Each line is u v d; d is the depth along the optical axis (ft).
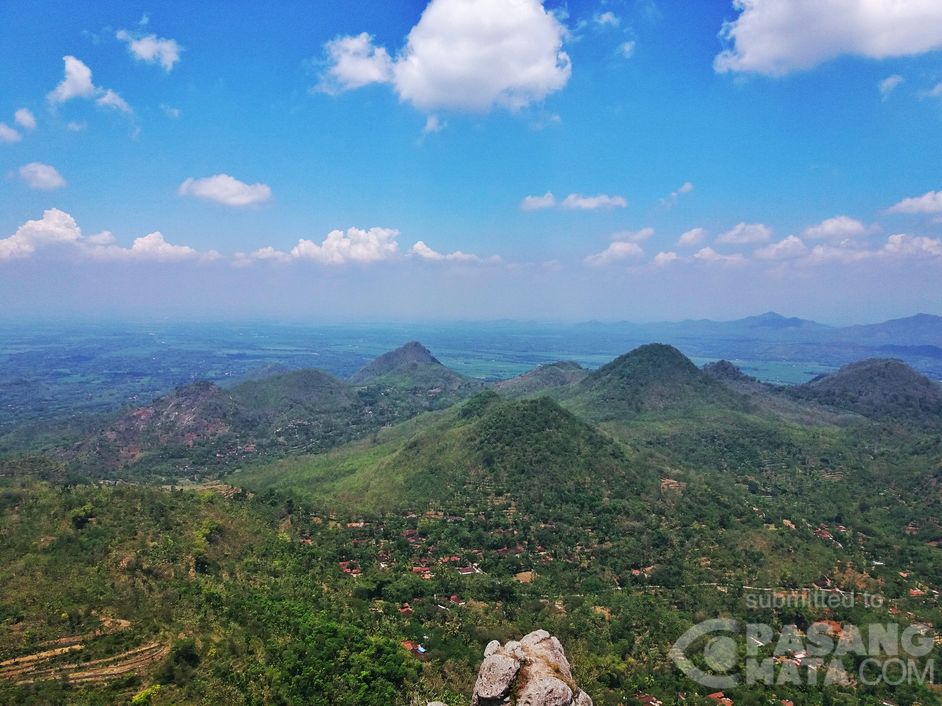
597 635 317.42
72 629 240.53
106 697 206.90
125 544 316.60
